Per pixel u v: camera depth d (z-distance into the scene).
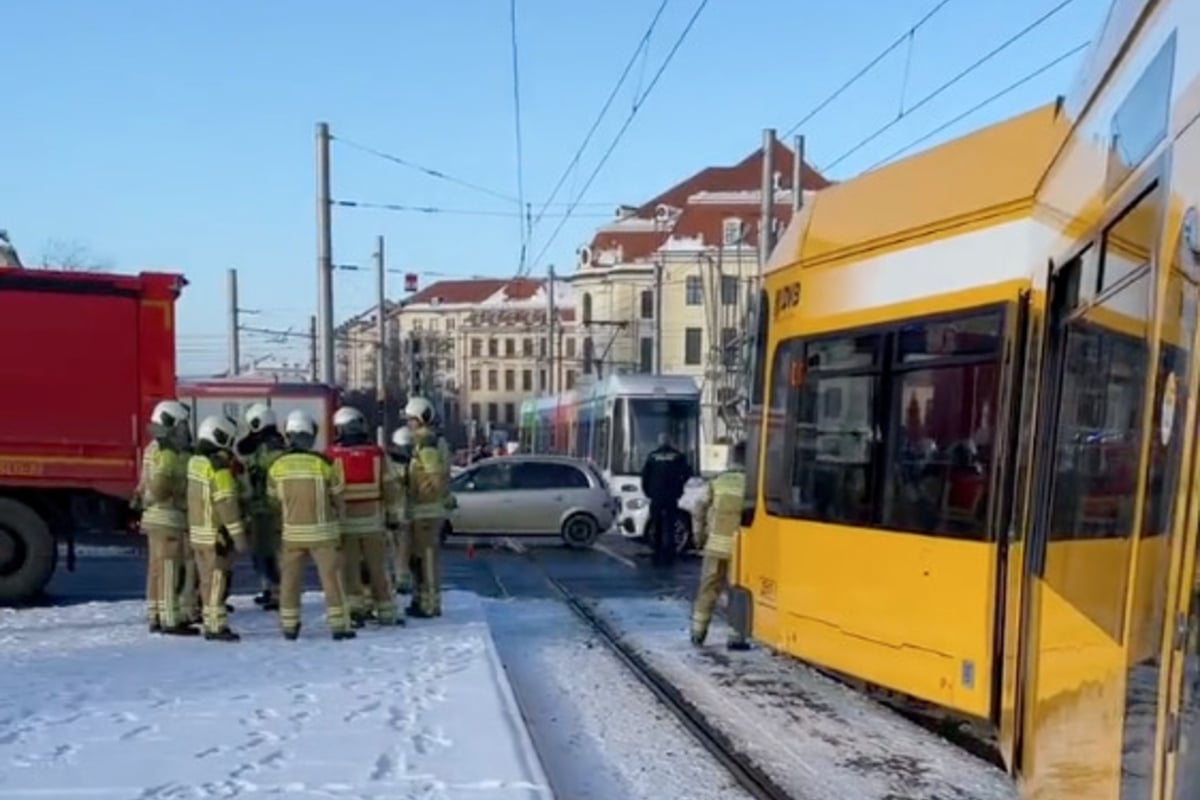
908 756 8.21
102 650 10.84
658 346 52.19
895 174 8.95
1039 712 5.41
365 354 79.19
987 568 7.30
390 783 6.45
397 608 12.98
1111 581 3.98
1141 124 4.15
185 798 6.16
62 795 6.19
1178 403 3.28
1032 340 6.63
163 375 14.82
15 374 14.47
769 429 10.29
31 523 14.46
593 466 26.20
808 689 10.41
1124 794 3.60
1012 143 7.66
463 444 92.12
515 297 120.88
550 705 9.74
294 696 8.77
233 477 11.60
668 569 20.75
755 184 83.06
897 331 8.45
